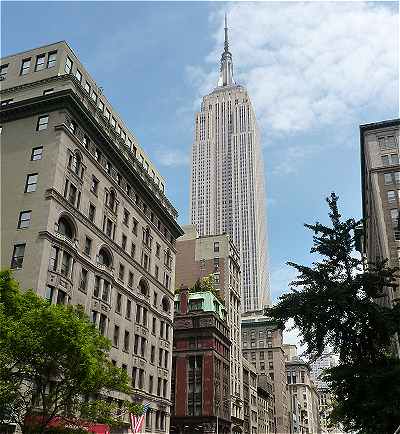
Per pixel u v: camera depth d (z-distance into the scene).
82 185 50.66
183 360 88.44
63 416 31.92
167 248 72.75
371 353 33.84
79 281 47.62
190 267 111.12
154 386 61.78
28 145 48.75
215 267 109.12
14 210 45.78
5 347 27.91
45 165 46.94
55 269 44.19
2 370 28.61
